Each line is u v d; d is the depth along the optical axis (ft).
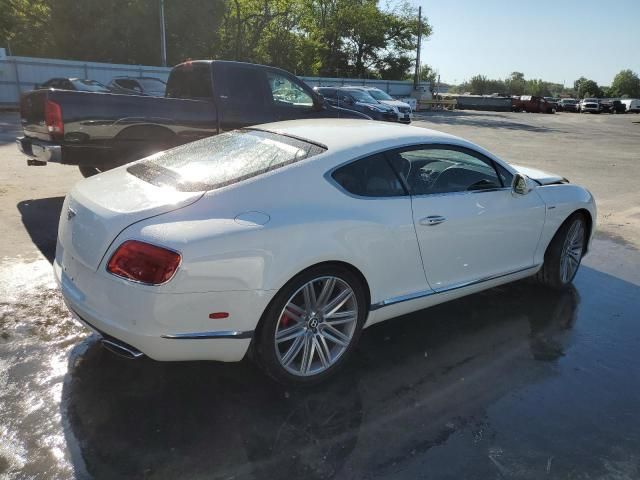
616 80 407.23
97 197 9.97
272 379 10.11
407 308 11.73
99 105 20.10
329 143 11.05
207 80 23.49
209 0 114.01
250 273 8.97
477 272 13.04
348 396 10.14
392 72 189.67
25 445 8.34
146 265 8.46
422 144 11.96
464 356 11.85
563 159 46.65
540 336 12.96
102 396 9.72
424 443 8.89
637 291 16.14
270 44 140.56
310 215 9.75
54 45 112.16
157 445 8.52
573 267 15.98
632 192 31.83
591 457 8.71
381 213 10.70
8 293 13.78
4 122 59.21
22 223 19.54
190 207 9.14
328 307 10.28
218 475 7.95
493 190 13.15
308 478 7.99
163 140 21.98
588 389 10.71
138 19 107.76
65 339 11.66
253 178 9.86
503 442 9.00
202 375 10.57
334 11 176.96
